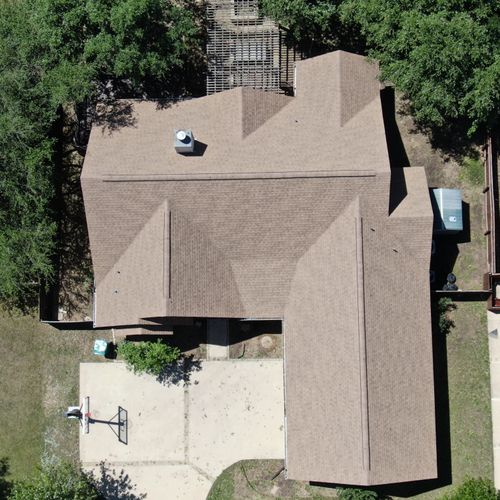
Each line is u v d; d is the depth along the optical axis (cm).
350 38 3444
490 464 3225
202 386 3316
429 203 3062
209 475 3284
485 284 3278
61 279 3397
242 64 3300
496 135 3381
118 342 3344
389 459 2888
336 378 2952
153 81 3428
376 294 2964
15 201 3070
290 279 3106
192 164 3002
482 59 2877
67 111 3441
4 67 3012
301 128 3095
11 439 3328
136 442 3303
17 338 3381
